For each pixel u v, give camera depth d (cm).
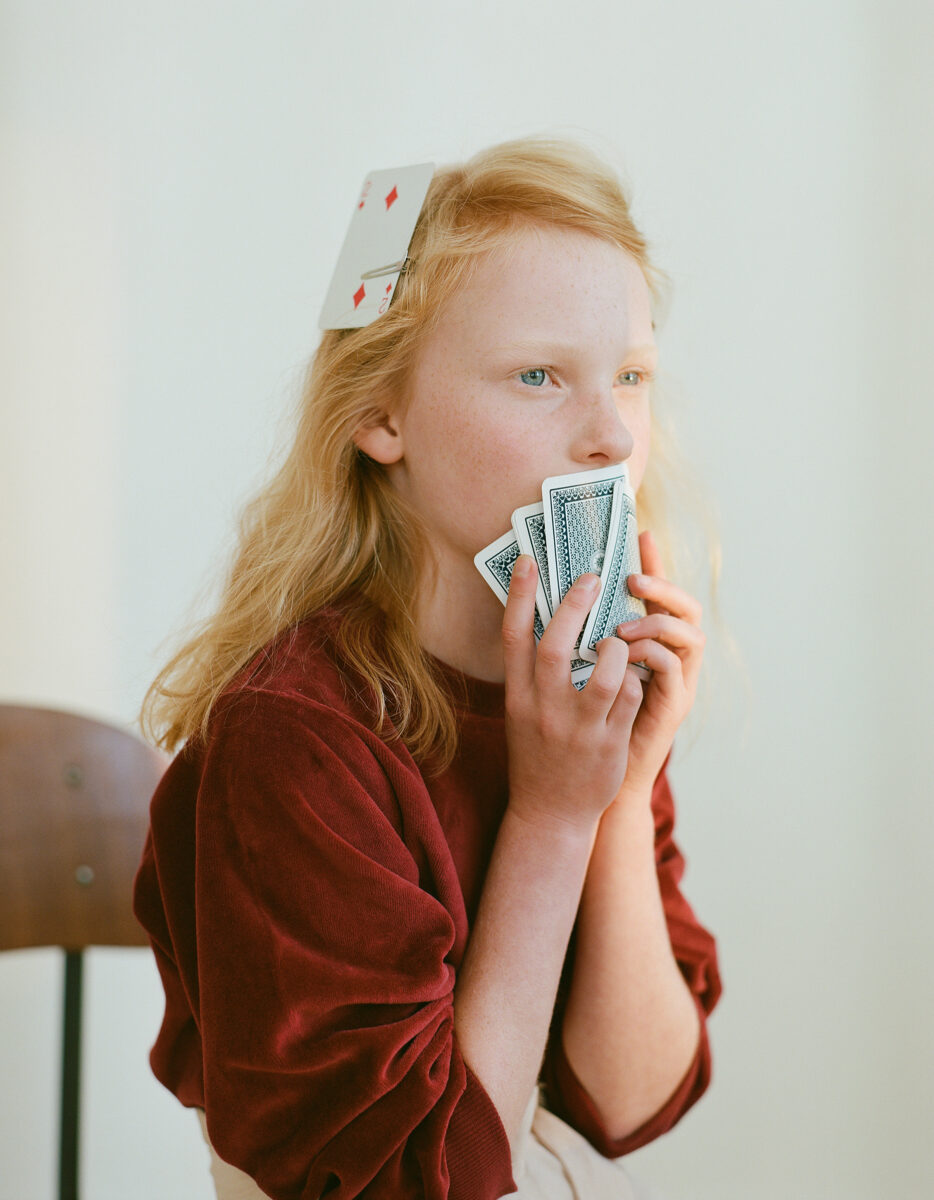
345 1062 74
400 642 87
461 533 84
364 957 75
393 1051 73
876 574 186
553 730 81
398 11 190
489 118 189
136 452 190
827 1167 188
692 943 106
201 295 191
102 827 131
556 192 81
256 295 190
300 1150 75
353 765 80
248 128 191
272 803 78
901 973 186
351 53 190
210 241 191
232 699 83
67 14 190
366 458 91
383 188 92
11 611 189
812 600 187
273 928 76
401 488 89
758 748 187
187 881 87
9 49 189
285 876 76
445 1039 76
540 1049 81
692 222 187
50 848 129
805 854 188
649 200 187
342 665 86
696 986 106
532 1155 93
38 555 190
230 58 191
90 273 190
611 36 188
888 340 185
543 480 81
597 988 96
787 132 186
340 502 90
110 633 190
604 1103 98
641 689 89
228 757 80
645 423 88
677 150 187
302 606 90
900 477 185
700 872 189
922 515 184
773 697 187
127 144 191
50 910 128
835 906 188
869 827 187
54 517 190
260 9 190
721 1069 190
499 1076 79
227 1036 76
